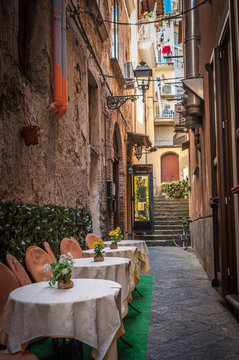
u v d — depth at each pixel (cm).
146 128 1902
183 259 1022
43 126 454
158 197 2006
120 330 274
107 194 886
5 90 352
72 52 600
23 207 375
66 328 226
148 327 404
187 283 665
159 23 2020
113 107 974
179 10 1483
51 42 488
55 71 479
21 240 366
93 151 771
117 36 1117
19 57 453
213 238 592
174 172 2364
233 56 419
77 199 612
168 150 2356
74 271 372
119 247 569
